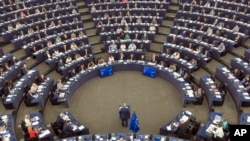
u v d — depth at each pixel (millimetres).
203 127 22328
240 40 32531
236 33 32594
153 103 27656
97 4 39781
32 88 26922
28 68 31359
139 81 30562
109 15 38375
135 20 36812
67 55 31672
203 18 35812
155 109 26969
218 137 21172
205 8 37531
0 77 28266
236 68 28984
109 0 41219
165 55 31406
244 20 35188
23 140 23625
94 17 38500
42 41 33250
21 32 34469
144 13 38219
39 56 31938
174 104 27344
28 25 35594
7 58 30688
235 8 37625
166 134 23031
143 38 34188
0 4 41000
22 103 27266
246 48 32469
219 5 38406
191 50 31531
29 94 26297
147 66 30734
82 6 41812
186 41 32625
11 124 23234
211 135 21547
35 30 35812
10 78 28844
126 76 31328
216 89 26391
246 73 27891
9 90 26938
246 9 36375
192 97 26109
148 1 40031
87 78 30547
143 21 36906
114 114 26625
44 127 23125
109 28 35844
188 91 26781
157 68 30328
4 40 34375
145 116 26250
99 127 25312
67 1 40688
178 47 32125
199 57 30500
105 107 27422
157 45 35031
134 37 34844
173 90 29016
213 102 26031
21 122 24750
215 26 34188
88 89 29641
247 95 25266
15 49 33719
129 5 39562
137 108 27172
